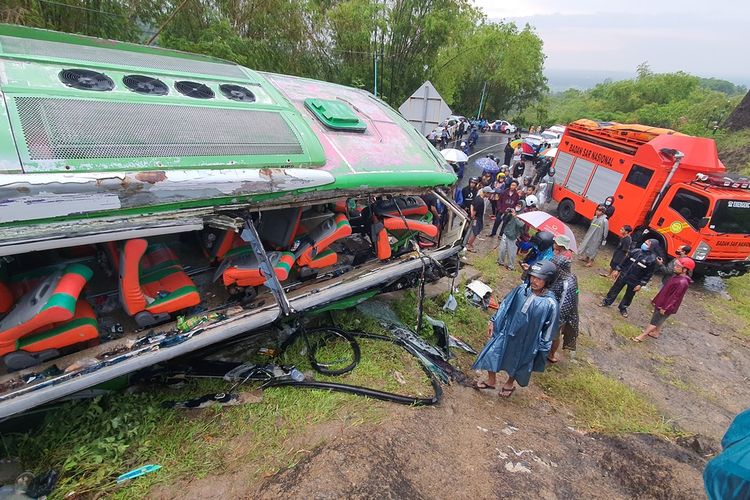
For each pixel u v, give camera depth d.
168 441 3.21
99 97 3.20
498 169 11.74
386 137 5.18
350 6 17.86
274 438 3.38
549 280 4.38
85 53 3.79
